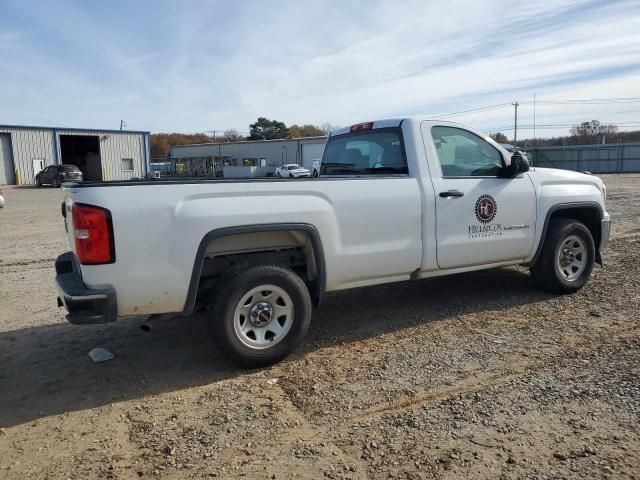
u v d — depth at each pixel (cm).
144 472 277
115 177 4603
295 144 5594
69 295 354
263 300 409
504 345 437
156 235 369
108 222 356
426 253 481
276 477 268
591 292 587
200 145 6397
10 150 4003
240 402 355
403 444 294
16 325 544
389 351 436
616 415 314
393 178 468
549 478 257
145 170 4822
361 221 444
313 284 446
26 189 3422
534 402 335
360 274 452
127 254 362
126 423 333
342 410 338
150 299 373
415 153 488
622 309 519
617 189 2289
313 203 420
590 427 302
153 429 323
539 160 5291
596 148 4925
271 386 379
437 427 310
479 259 520
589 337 445
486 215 516
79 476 276
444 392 356
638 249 833
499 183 528
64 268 440
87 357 450
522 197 540
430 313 536
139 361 437
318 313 550
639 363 386
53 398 373
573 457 274
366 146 543
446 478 261
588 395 341
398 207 462
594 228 619
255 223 396
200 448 299
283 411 340
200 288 406
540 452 280
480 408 330
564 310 525
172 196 375
